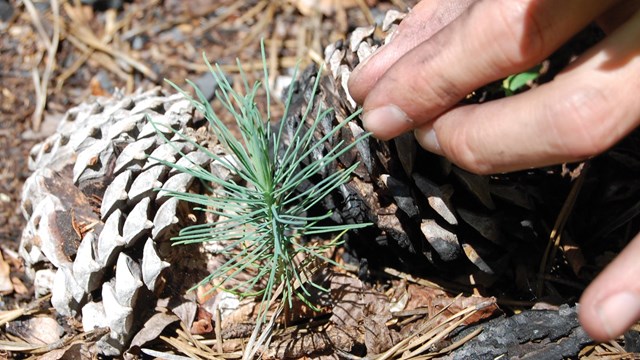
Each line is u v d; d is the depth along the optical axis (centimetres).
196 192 24
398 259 26
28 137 32
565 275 25
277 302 24
